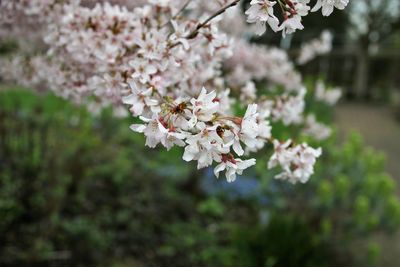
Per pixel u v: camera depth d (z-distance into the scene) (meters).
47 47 2.75
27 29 2.61
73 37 1.96
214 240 4.36
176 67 1.74
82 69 2.16
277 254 3.43
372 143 10.27
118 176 4.99
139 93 1.43
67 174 4.46
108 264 3.74
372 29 20.80
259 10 1.23
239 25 5.19
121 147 6.44
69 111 6.05
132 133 7.03
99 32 1.92
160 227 4.46
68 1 2.11
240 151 1.10
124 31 1.90
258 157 3.99
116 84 1.82
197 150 1.08
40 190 4.07
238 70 3.47
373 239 4.71
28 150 4.42
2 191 3.86
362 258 4.07
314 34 20.00
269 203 4.91
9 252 3.47
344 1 1.14
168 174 5.49
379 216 3.99
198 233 4.46
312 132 3.93
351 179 4.17
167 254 4.06
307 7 1.22
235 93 2.44
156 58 1.64
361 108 16.97
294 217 3.73
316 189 4.30
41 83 2.71
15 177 4.09
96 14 1.95
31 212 3.92
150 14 1.96
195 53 1.98
